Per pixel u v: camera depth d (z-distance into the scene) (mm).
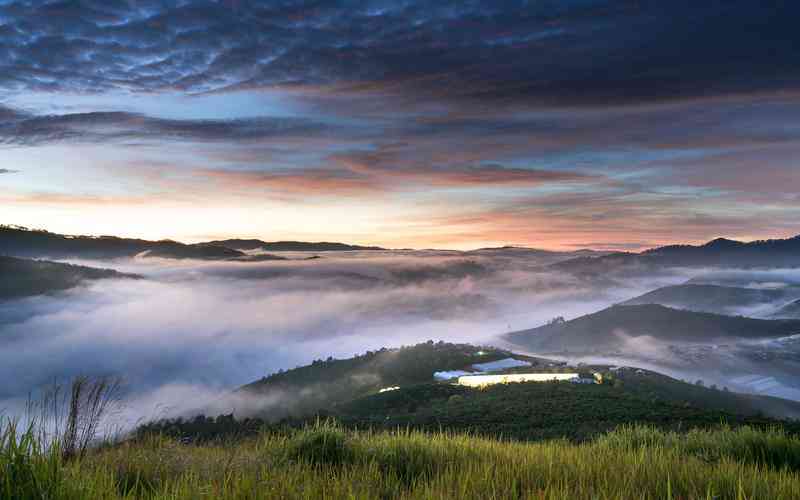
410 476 6945
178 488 5141
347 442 8414
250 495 4996
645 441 10172
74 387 6586
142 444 7480
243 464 6961
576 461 7484
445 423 36469
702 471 6824
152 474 6445
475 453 8391
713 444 10148
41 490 4492
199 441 9227
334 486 5340
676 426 30328
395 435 9641
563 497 5230
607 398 48562
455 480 6160
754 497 5742
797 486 6051
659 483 6066
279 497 5031
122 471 6363
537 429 32344
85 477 5086
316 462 7410
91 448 6859
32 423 5227
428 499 5336
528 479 6129
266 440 8758
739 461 8445
